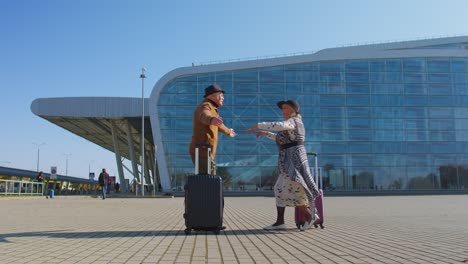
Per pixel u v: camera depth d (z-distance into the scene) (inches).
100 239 282.7
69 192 2987.2
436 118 1982.0
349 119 1943.9
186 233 304.7
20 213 554.9
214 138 319.9
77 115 1961.1
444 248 249.3
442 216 510.6
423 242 274.2
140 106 1979.6
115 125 2202.3
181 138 1865.2
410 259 214.4
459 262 206.7
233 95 1895.9
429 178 1947.6
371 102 1961.1
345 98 1950.1
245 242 270.1
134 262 205.2
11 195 1320.1
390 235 310.2
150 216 508.1
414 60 2000.5
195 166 307.9
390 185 1925.4
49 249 241.1
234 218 490.6
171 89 1888.5
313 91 1939.0
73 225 384.8
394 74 1984.5
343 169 1914.4
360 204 859.4
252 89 1907.0
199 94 1889.8
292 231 330.6
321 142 1919.3
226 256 221.6
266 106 1903.3
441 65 2011.6
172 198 1408.7
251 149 1857.8
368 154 1932.8
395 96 1975.9
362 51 2057.1
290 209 709.9
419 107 1980.8
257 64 1918.1
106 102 1974.7
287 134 315.9
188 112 1878.7
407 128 1963.6
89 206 760.3
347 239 286.2
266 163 1850.4
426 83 1994.3
